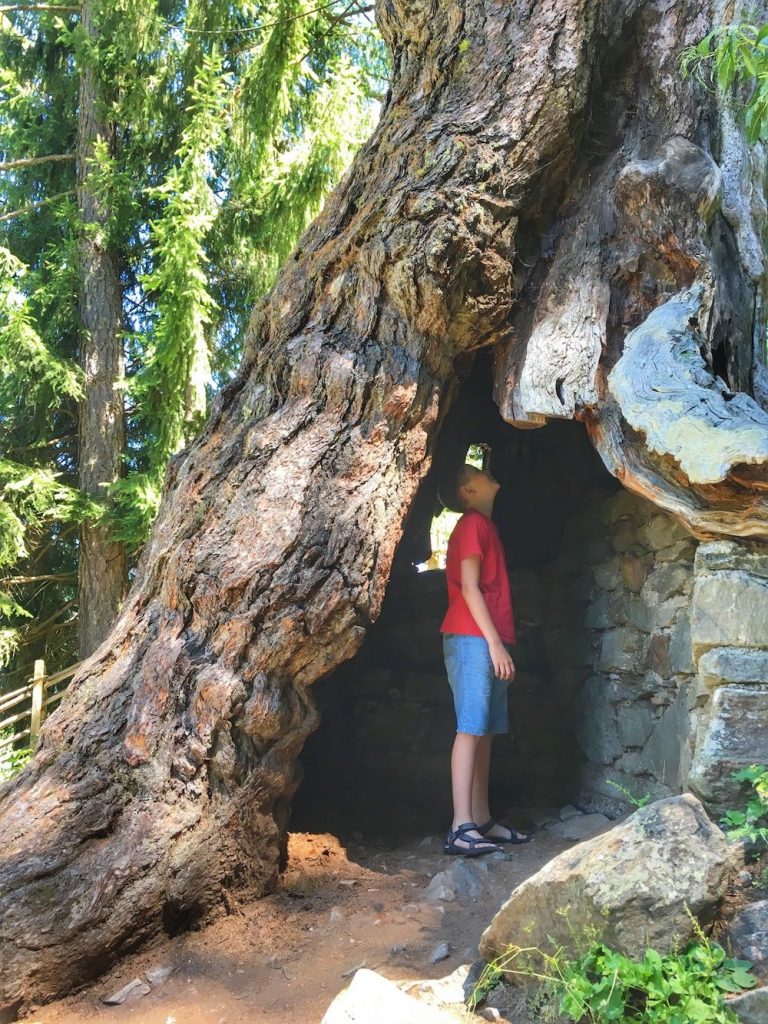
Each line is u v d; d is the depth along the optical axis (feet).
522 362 13.05
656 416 10.83
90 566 32.81
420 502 18.25
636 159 13.41
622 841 8.36
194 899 11.03
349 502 12.06
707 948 7.66
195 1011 9.43
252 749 11.78
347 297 13.03
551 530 18.31
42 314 35.01
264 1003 9.42
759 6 13.25
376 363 12.58
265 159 32.71
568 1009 7.69
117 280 35.70
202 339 31.94
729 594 9.98
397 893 11.78
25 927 9.91
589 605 15.64
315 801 16.10
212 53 33.53
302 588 11.72
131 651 12.28
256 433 12.63
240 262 35.04
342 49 35.24
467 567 13.50
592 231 13.28
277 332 13.62
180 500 12.89
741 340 13.20
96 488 33.58
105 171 34.12
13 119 37.99
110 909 10.36
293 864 13.09
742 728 9.61
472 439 18.34
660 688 12.96
